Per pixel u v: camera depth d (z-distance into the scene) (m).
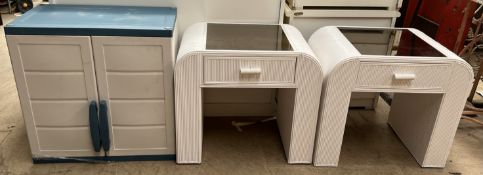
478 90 2.90
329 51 1.87
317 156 1.93
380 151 2.14
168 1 2.08
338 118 1.83
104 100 1.76
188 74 1.69
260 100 2.44
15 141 2.09
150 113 1.82
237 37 1.93
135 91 1.76
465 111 2.50
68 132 1.84
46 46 1.62
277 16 2.22
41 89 1.71
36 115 1.78
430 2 2.49
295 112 1.83
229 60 1.69
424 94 1.98
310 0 2.24
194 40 1.81
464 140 2.28
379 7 2.33
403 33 2.15
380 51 1.84
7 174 1.83
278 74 1.74
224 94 2.40
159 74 1.73
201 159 1.97
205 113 2.45
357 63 1.71
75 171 1.87
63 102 1.76
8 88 2.68
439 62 1.73
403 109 2.23
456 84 1.78
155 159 1.96
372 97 2.59
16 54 1.62
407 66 1.74
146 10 1.96
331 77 1.73
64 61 1.66
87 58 1.66
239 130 2.30
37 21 1.66
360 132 2.34
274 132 2.30
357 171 1.95
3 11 4.51
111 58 1.67
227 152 2.07
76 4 2.02
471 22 2.34
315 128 1.88
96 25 1.64
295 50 1.73
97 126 1.80
